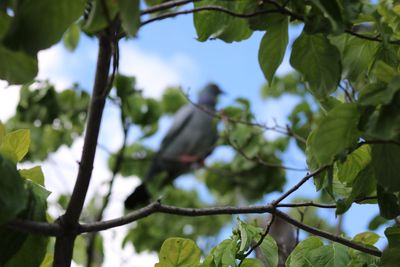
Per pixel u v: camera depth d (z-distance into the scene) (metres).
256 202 11.42
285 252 6.66
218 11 4.86
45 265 4.79
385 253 4.49
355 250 4.84
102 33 3.72
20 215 4.02
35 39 3.30
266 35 4.46
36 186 4.17
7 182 3.53
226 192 11.79
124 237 13.80
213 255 4.71
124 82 11.56
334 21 3.78
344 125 3.68
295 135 8.82
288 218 4.61
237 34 4.94
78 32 9.92
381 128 3.53
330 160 3.81
